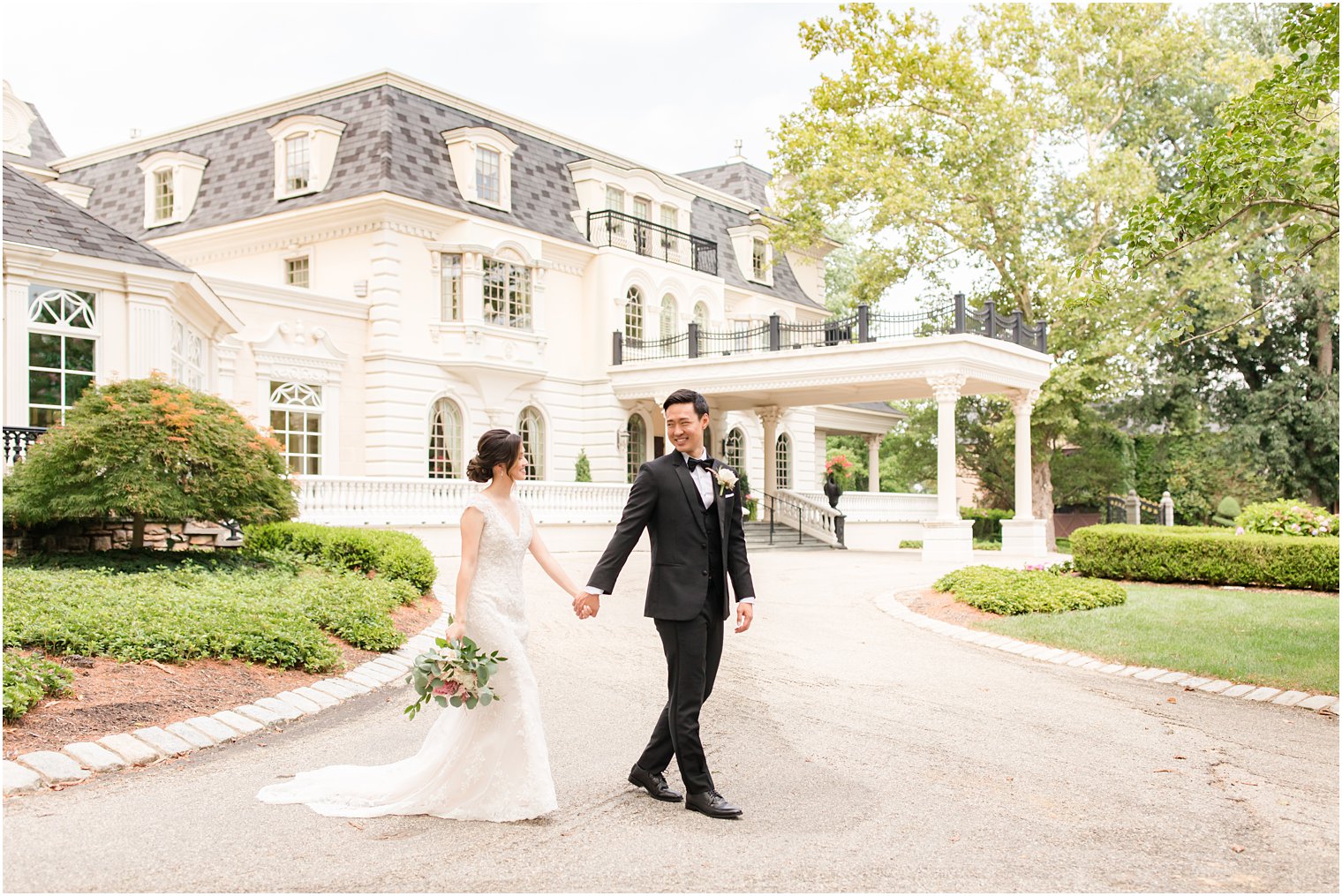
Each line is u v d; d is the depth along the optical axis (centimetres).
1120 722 668
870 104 2758
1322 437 3497
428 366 2281
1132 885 387
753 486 3184
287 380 2061
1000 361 2294
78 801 457
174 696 626
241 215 2356
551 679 792
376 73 2289
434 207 2233
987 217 2870
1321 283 3262
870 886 379
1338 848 431
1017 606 1106
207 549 1275
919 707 705
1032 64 2831
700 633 474
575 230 2614
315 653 767
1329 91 818
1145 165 2684
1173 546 1416
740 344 3089
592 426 2648
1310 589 1312
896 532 3112
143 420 1066
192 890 358
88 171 2750
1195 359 3809
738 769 547
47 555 1114
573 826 444
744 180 3491
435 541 1941
